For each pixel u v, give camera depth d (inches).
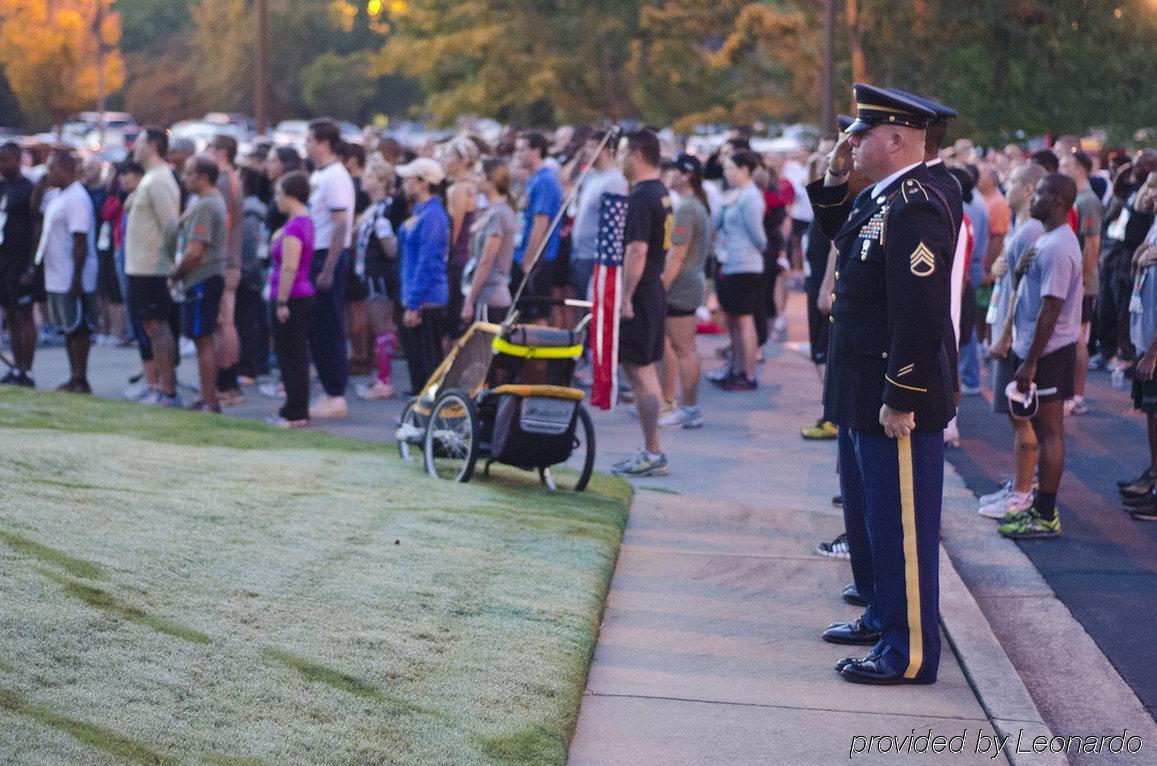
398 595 227.3
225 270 442.6
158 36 3695.9
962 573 288.8
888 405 206.1
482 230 454.3
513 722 184.4
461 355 339.3
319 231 443.8
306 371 426.9
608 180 456.1
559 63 1652.3
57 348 617.6
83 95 2059.5
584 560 265.6
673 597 258.4
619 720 197.3
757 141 1615.4
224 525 254.5
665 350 449.1
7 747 151.1
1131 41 949.8
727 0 1264.8
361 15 3299.7
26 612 187.6
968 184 357.1
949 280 205.6
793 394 517.7
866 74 1040.8
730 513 328.8
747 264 514.9
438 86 1801.2
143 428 384.5
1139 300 336.5
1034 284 305.9
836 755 187.9
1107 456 408.2
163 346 449.4
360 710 180.2
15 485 258.5
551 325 545.6
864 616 235.1
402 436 349.1
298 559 239.5
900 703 208.1
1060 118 972.6
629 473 376.5
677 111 1590.8
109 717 164.4
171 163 516.7
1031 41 959.6
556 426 323.0
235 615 205.3
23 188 474.3
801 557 289.9
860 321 213.9
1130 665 233.5
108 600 199.5
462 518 285.6
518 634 217.2
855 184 234.5
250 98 3196.4
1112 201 518.0
